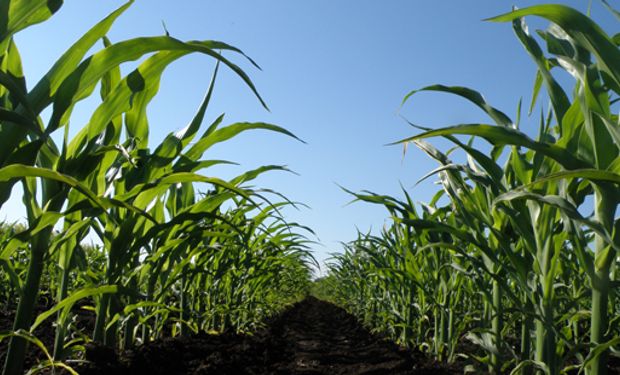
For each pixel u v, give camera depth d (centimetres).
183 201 300
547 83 160
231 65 145
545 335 185
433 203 324
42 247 152
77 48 137
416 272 343
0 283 414
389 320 455
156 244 265
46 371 202
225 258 390
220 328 473
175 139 194
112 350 225
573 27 123
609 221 139
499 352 235
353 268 637
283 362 384
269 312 723
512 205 190
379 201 278
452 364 304
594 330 148
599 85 135
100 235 221
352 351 448
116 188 204
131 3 138
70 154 158
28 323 151
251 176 256
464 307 371
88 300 497
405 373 290
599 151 136
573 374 279
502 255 234
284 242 531
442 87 186
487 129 137
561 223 177
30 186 160
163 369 255
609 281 147
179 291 366
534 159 182
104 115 157
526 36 167
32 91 135
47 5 135
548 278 174
